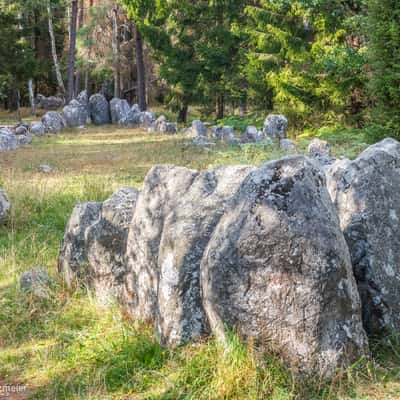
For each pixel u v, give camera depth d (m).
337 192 4.55
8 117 35.12
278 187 3.69
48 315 5.05
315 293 3.53
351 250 4.21
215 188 4.42
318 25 20.12
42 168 12.98
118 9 36.81
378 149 4.57
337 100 19.31
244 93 28.42
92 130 26.00
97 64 37.06
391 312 4.10
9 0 31.48
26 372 4.13
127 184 10.64
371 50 12.55
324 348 3.55
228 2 27.80
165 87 37.81
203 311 4.05
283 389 3.43
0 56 30.05
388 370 3.74
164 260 4.26
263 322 3.60
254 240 3.63
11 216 8.25
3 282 5.87
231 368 3.51
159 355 4.02
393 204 4.41
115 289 5.13
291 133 20.89
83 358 4.22
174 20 29.09
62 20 43.62
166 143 18.81
